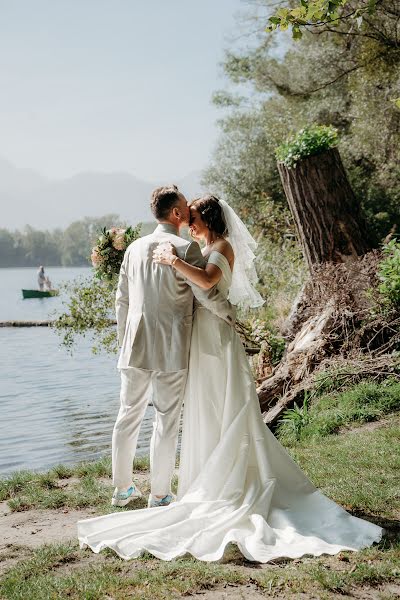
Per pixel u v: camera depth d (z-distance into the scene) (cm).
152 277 399
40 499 439
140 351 400
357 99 1612
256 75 1873
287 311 1281
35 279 9288
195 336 400
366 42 1421
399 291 808
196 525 346
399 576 293
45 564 319
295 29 530
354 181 1697
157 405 401
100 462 539
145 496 438
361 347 834
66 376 1355
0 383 1286
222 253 402
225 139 2106
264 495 365
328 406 710
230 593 281
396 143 1570
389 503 398
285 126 1972
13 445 779
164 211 412
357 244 1016
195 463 394
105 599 279
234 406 384
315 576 290
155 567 311
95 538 343
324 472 475
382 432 589
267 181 2056
